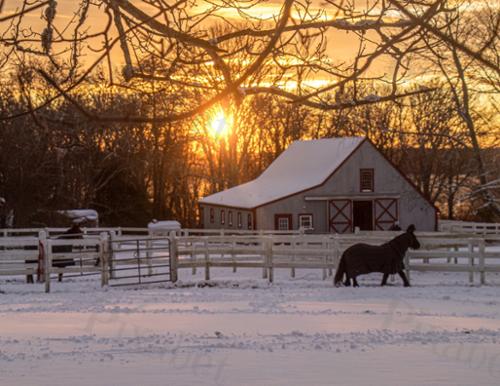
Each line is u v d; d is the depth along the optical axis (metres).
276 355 12.33
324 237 30.28
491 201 37.25
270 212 58.69
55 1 5.02
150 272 27.88
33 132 39.56
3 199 50.38
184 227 74.31
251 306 19.81
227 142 68.88
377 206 59.66
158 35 5.30
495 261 34.09
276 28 4.56
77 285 25.98
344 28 5.07
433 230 59.22
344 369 11.15
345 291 23.61
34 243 26.55
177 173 73.69
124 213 65.19
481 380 10.34
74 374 10.84
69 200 56.19
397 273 27.20
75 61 5.37
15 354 12.48
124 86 5.41
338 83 5.00
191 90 6.06
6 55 5.42
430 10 4.53
